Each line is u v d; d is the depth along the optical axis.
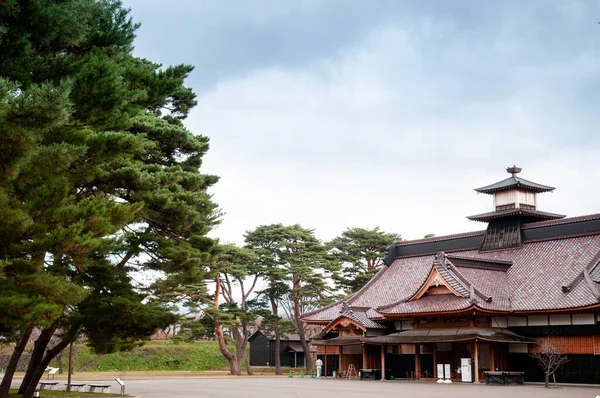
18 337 25.80
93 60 15.41
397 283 54.78
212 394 31.08
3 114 12.21
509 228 50.62
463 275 44.53
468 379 41.06
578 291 40.62
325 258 73.62
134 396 30.06
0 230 14.22
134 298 25.12
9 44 14.47
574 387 36.31
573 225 47.16
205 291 60.84
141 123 26.59
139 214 24.66
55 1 15.23
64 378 53.84
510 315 42.94
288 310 79.31
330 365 54.91
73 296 16.33
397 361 49.00
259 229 72.56
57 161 15.03
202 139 29.89
